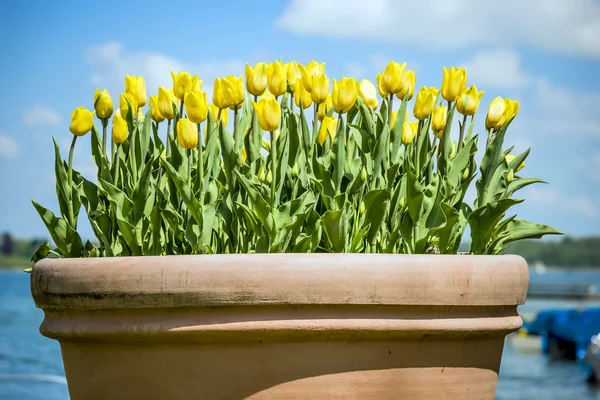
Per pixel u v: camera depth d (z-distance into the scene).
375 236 2.35
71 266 2.21
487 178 2.46
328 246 2.35
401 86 2.45
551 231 2.46
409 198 2.32
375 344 2.18
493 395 2.33
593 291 36.34
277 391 2.16
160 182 2.49
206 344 2.16
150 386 2.20
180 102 2.61
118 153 2.45
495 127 2.50
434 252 2.34
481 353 2.28
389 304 2.16
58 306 2.24
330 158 2.41
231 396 2.16
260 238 2.26
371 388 2.17
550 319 13.85
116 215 2.34
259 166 2.47
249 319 2.13
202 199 2.33
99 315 2.21
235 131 2.41
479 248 2.37
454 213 2.30
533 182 2.51
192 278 2.13
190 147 2.35
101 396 2.25
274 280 2.12
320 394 2.16
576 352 13.45
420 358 2.20
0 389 6.45
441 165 2.47
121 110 2.60
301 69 2.61
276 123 2.29
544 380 11.28
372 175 2.41
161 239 2.42
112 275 2.17
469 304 2.21
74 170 2.55
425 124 2.52
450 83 2.45
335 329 2.14
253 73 2.39
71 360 2.30
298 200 2.27
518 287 2.29
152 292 2.15
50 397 6.05
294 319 2.13
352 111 2.61
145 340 2.18
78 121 2.41
